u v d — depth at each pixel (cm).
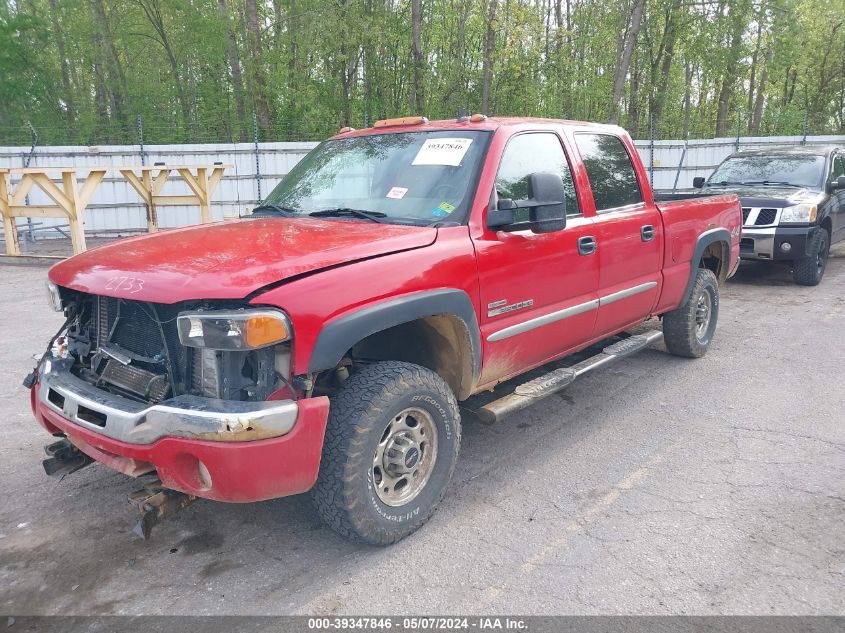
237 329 254
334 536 329
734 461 406
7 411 492
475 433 458
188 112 2784
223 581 293
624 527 333
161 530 335
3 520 345
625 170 496
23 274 1104
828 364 595
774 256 930
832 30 3425
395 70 2594
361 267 293
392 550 315
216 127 2423
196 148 1730
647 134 3034
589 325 446
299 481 271
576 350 457
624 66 2339
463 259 338
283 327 262
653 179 1978
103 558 312
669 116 3866
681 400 514
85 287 290
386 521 306
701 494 366
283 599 280
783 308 828
